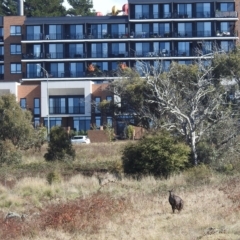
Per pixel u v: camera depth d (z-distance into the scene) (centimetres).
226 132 11694
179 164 11031
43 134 18425
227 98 14375
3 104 15938
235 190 7925
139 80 19550
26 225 5888
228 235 5062
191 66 17388
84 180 10444
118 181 10125
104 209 6394
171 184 9706
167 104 11788
